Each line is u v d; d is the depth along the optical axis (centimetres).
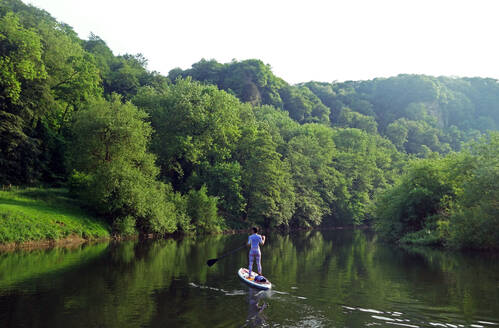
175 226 3466
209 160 4781
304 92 14275
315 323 927
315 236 4316
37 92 3631
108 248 2402
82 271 1576
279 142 5866
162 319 941
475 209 2589
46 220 2591
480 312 1048
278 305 1091
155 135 4331
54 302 1084
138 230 3284
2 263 1720
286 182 5141
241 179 4759
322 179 6156
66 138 4406
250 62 12625
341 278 1552
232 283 1394
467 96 17288
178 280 1434
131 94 6425
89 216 3038
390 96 16875
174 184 4547
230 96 5469
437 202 3300
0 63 3141
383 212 3650
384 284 1434
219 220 4325
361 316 994
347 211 6322
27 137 3475
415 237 3231
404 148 12100
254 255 1493
